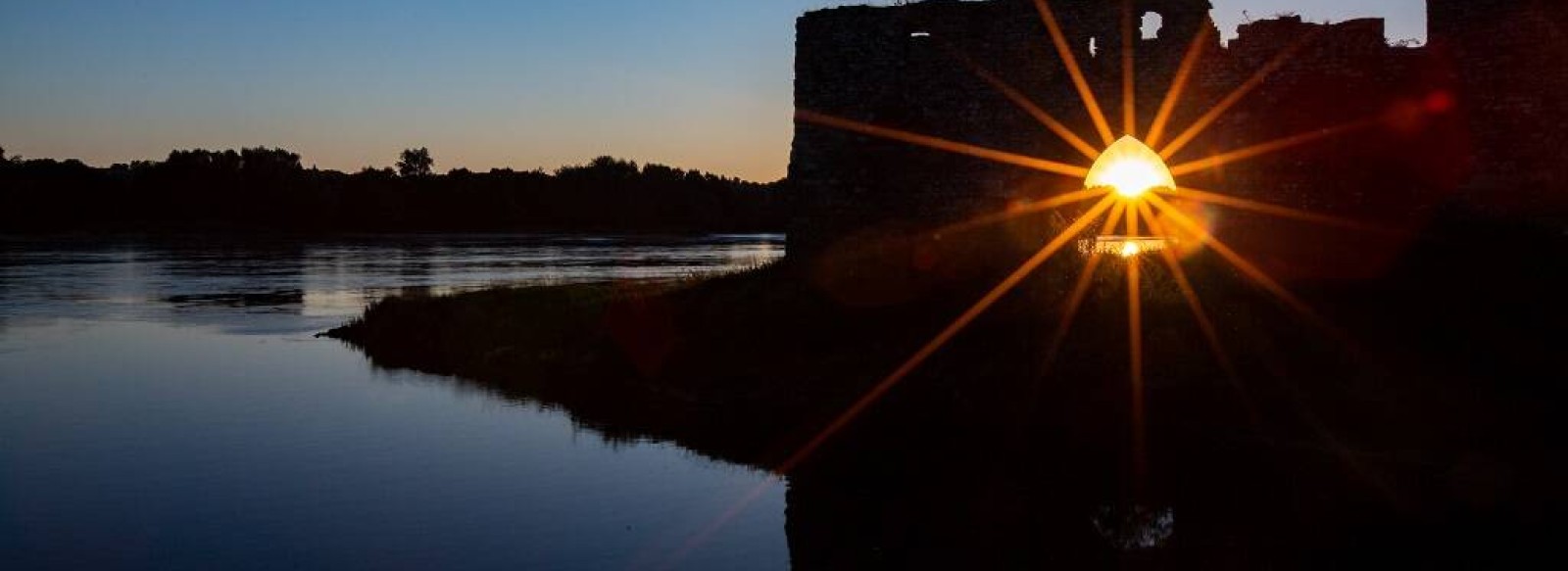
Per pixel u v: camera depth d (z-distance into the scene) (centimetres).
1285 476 1833
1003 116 3095
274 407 2661
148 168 15538
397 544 1700
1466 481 1736
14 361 3409
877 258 3131
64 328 4194
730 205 16938
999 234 3075
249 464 2150
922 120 3166
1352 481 1789
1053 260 2780
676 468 2069
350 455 2202
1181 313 2358
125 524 1806
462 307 3784
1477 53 2731
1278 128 2848
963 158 3130
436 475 2053
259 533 1756
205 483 2028
